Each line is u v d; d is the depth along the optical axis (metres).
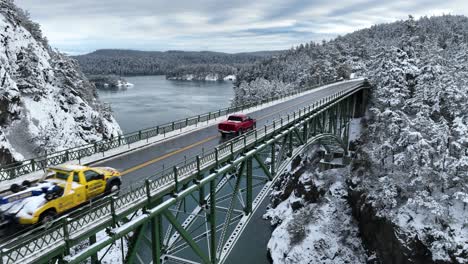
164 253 18.31
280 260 37.34
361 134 61.38
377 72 65.56
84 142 62.91
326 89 74.38
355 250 38.75
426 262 30.62
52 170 13.80
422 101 48.41
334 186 47.56
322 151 56.06
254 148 23.94
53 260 11.22
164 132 29.69
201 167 18.19
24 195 11.89
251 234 43.19
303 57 178.12
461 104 42.66
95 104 83.00
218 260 19.98
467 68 58.28
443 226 31.83
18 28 66.81
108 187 14.83
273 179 27.06
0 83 48.12
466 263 28.25
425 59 58.62
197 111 119.81
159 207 14.84
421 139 35.91
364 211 39.09
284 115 40.50
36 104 55.56
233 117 30.34
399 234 32.94
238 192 22.80
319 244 38.75
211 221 19.47
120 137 25.06
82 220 11.98
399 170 40.44
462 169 34.94
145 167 20.59
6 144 40.22
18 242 10.97
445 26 174.25
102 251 27.81
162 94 183.75
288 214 46.56
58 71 68.88
